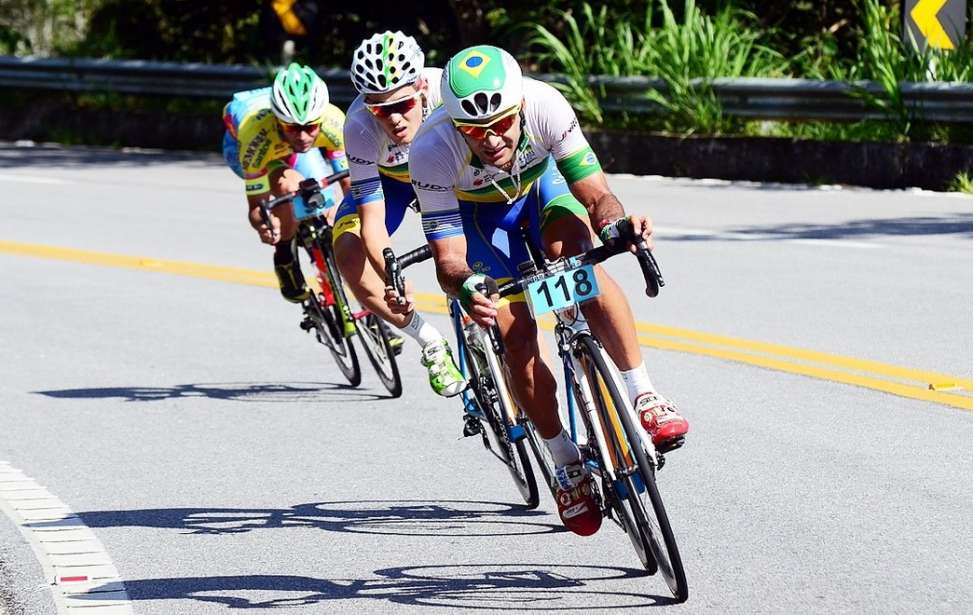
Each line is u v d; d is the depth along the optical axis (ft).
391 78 56.65
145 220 140.56
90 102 220.43
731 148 153.79
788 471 58.90
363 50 57.06
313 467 63.62
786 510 54.03
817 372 74.84
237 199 154.10
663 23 186.39
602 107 169.99
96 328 95.61
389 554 51.60
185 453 66.33
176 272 114.52
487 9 197.06
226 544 53.21
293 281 81.51
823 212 127.95
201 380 81.41
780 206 132.67
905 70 148.97
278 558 51.47
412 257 51.83
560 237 49.44
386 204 65.67
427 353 60.23
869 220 122.31
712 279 100.17
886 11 172.45
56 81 223.71
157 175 176.55
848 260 104.47
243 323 96.58
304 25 199.62
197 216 142.51
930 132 144.56
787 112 154.61
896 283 95.76
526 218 51.08
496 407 58.18
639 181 155.63
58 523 56.13
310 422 71.67
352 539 53.42
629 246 44.24
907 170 141.18
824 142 146.82
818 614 43.65
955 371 73.56
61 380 81.82
